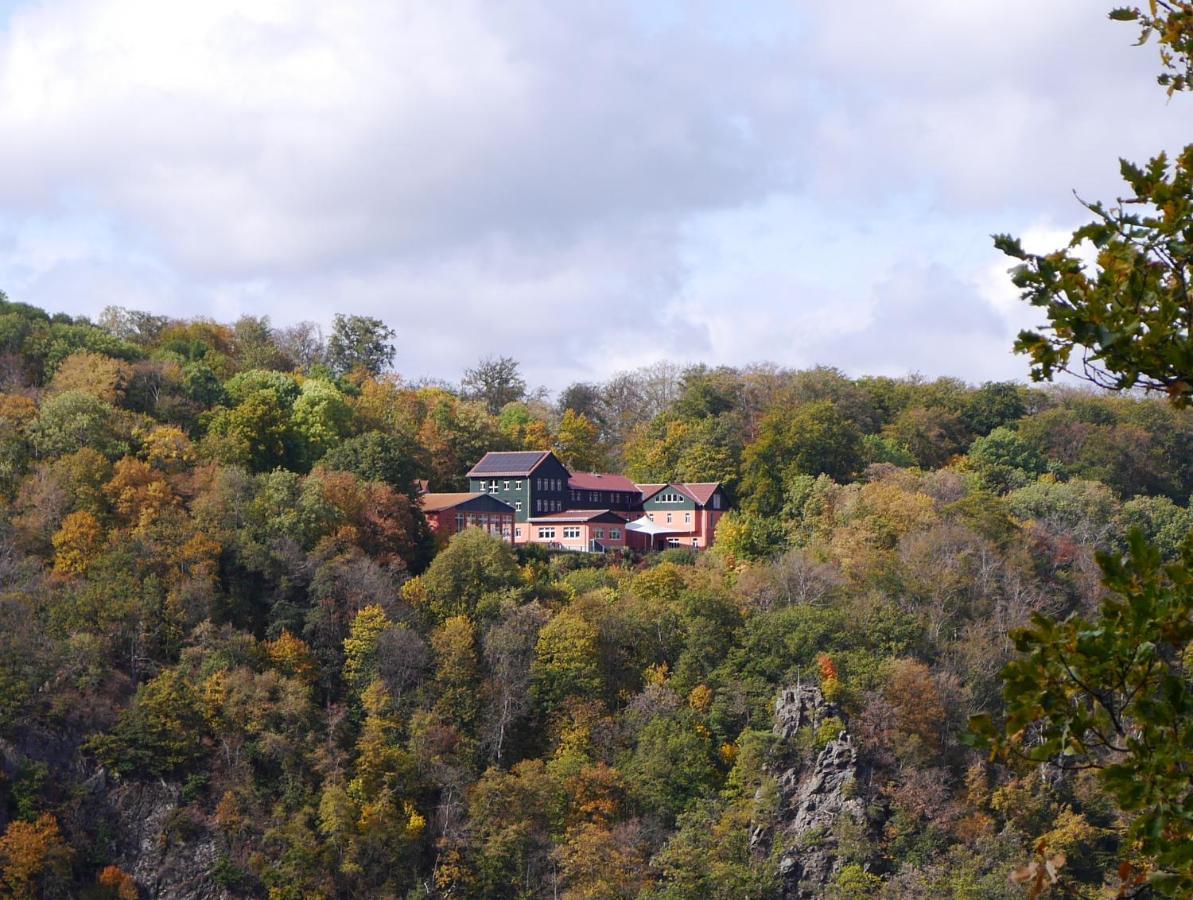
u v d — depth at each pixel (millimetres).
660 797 88062
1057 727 10984
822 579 109250
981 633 103062
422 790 88188
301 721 88812
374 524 113375
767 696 96750
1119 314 11555
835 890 81188
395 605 101438
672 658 103500
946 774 89250
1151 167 12078
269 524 106375
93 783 84062
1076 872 81000
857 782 89125
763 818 86750
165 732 86438
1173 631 10719
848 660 97688
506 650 97625
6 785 81062
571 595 110438
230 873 81188
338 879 81812
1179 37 13227
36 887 77500
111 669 90125
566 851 83000
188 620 95125
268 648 95562
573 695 97062
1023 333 12203
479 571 106000
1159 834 10531
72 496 104500
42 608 92812
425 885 82938
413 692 95000
